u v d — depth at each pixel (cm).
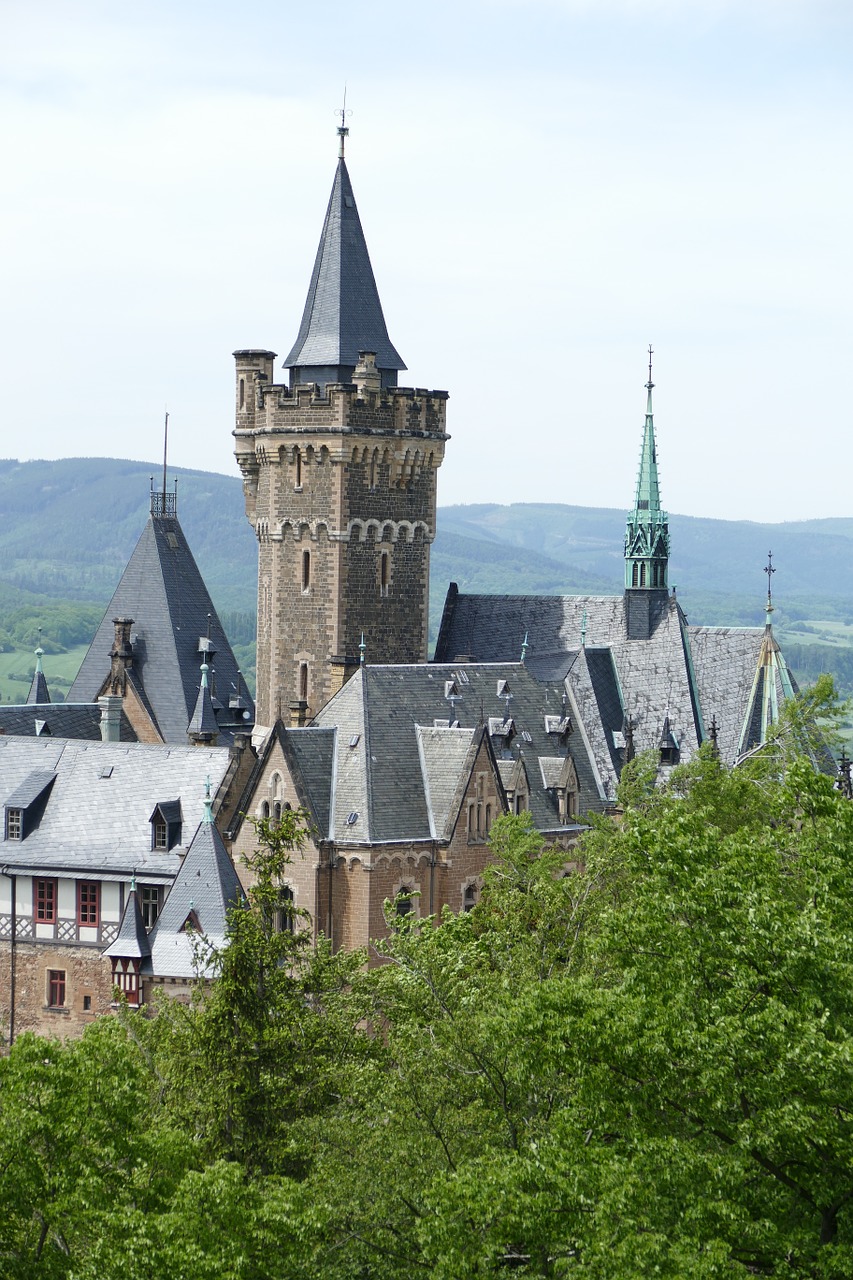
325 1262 8194
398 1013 10275
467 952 10656
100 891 15938
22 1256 8156
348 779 15700
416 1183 8500
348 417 19300
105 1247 7694
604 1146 7669
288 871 15450
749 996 7550
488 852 16012
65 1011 16025
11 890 16188
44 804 16525
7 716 18450
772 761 15912
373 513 19675
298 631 19762
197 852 14862
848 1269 7031
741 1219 7169
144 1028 11356
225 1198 7756
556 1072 8875
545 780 17212
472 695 17125
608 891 11812
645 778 15200
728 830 14162
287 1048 10031
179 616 19800
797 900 8375
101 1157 8250
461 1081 9200
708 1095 7506
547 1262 7756
